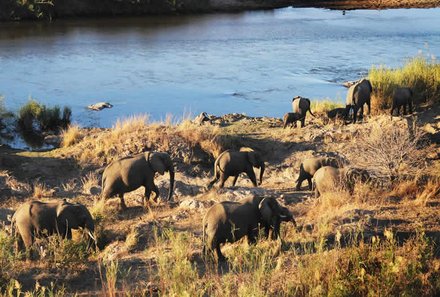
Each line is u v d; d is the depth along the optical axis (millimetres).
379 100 24484
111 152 20422
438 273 9266
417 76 25188
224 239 10617
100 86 36406
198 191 16766
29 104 29250
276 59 43969
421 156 17531
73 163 20250
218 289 8938
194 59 44250
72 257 10523
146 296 9070
